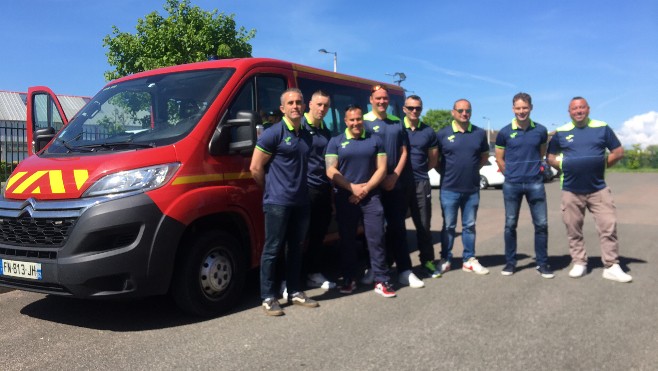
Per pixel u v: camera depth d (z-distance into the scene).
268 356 3.60
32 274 4.00
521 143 5.76
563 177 5.88
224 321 4.37
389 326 4.18
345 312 4.58
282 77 5.55
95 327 4.27
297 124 4.48
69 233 3.87
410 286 5.45
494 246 7.85
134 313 4.62
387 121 5.42
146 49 17.36
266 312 4.54
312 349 3.71
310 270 5.53
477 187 6.07
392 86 7.83
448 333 4.01
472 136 5.91
